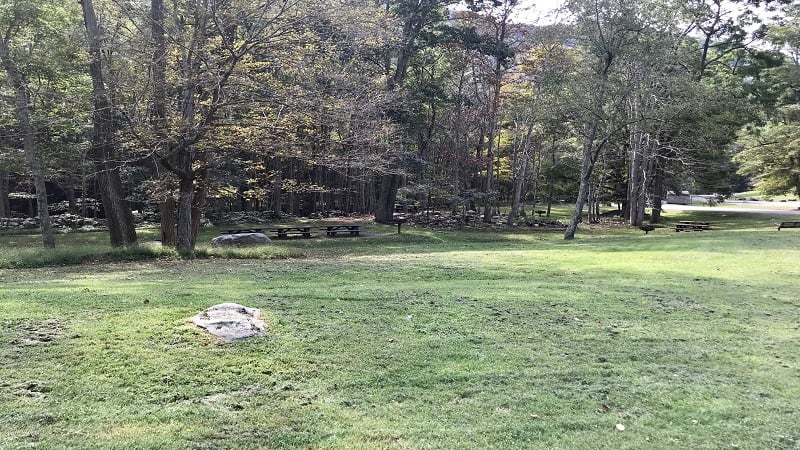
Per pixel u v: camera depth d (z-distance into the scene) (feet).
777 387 17.15
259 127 49.96
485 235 92.79
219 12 48.65
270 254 54.24
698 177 112.78
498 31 113.70
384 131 74.23
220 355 17.74
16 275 36.24
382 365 17.92
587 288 32.09
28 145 56.95
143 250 48.85
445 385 16.55
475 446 12.83
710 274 38.06
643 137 101.55
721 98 85.05
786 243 54.39
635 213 110.52
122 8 48.93
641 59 74.08
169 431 13.12
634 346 20.95
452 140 128.47
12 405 14.02
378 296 27.66
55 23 54.19
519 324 23.36
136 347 17.92
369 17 57.06
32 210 119.55
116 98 49.29
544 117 80.74
